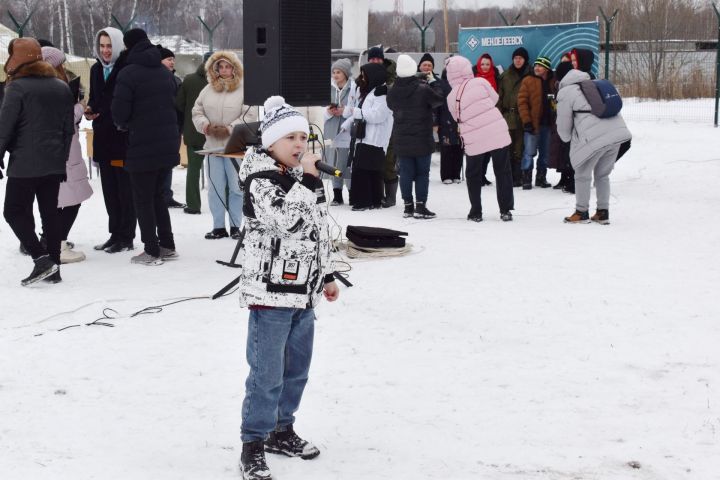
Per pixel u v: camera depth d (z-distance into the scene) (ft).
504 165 30.96
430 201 36.17
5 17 112.27
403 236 27.40
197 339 17.87
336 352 17.01
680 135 61.57
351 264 24.43
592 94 29.78
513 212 33.47
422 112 30.94
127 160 23.99
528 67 39.88
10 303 20.70
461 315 19.39
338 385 15.26
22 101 21.50
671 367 16.05
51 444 12.84
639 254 25.55
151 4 119.65
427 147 31.17
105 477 11.71
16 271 23.99
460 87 30.53
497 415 13.88
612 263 24.35
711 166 45.55
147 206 24.31
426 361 16.49
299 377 12.23
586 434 13.11
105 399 14.70
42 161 21.86
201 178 41.22
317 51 21.89
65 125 22.48
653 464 12.04
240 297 11.66
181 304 20.49
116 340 17.78
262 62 21.52
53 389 15.12
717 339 17.63
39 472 11.84
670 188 39.19
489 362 16.40
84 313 19.80
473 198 31.12
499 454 12.40
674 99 88.43
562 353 16.89
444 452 12.51
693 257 25.14
